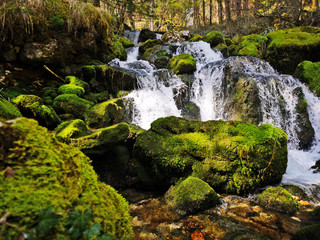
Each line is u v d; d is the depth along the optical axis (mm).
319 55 6957
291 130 5109
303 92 5633
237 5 17719
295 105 5254
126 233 1156
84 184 995
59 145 1028
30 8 4945
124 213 1243
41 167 850
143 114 5539
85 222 815
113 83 5906
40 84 5352
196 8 25812
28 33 4930
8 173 767
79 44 6191
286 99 5391
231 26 17219
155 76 6426
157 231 2059
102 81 5969
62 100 4531
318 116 5215
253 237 1917
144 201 2748
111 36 8641
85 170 1074
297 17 11750
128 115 5293
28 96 3572
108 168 3281
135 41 14109
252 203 2592
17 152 829
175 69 7207
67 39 5820
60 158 959
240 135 3084
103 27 7008
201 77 6883
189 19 28391
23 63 5086
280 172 3082
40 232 707
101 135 2998
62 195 847
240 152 2863
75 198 891
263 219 2234
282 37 7707
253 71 6371
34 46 5105
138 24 32375
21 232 675
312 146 4785
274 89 5344
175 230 2064
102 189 1159
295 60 7152
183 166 2947
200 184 2576
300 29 8555
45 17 5246
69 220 794
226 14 20031
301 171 3717
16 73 4941
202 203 2408
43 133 988
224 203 2582
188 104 6371
